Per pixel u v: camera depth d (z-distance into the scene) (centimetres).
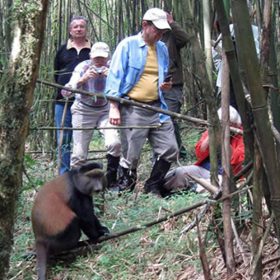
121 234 367
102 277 347
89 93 332
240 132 296
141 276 337
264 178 242
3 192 257
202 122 303
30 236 405
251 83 215
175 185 464
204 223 357
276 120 249
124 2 750
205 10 286
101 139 722
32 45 245
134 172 475
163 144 466
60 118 545
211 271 305
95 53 482
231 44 231
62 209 371
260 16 282
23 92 248
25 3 243
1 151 253
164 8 671
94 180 370
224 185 265
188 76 630
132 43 458
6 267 268
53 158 578
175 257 340
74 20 541
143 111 461
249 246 299
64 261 374
